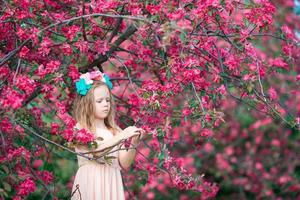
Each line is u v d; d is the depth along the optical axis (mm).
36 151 6445
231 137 10297
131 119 7059
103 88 5887
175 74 5934
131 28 6484
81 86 5891
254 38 6230
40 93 6312
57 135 5762
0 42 6285
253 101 6379
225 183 10281
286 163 10352
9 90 5445
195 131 7582
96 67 7277
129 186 8547
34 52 6094
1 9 6055
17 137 5996
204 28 6113
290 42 6598
